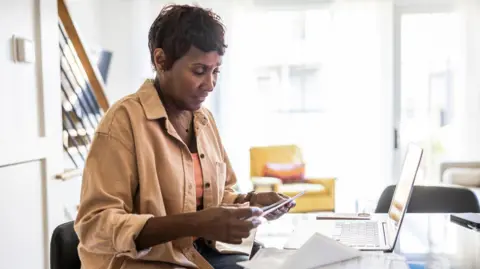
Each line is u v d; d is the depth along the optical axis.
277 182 4.36
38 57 2.16
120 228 0.98
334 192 4.44
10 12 1.95
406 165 1.54
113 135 1.08
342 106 5.19
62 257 1.28
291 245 1.32
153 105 1.16
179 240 1.17
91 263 1.12
